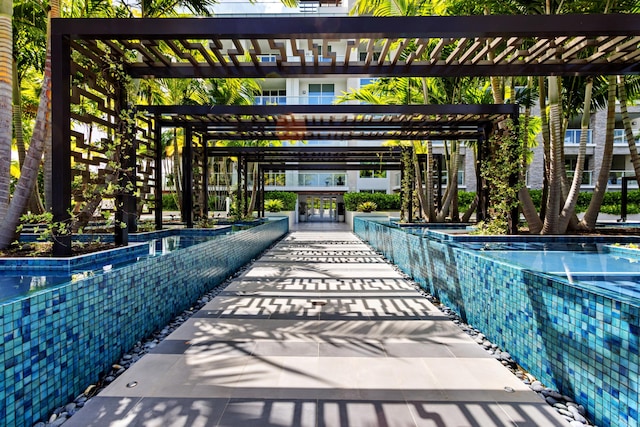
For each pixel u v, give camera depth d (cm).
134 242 522
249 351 288
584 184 1850
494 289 307
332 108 587
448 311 399
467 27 329
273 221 1177
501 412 203
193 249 429
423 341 311
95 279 243
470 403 213
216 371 253
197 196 834
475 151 1073
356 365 263
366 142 1825
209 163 1163
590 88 650
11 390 175
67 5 616
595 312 197
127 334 284
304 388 229
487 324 319
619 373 181
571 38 366
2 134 386
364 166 1355
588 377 201
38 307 193
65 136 358
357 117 690
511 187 593
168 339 313
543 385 238
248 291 485
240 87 1067
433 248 463
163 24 342
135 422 193
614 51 387
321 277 577
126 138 470
